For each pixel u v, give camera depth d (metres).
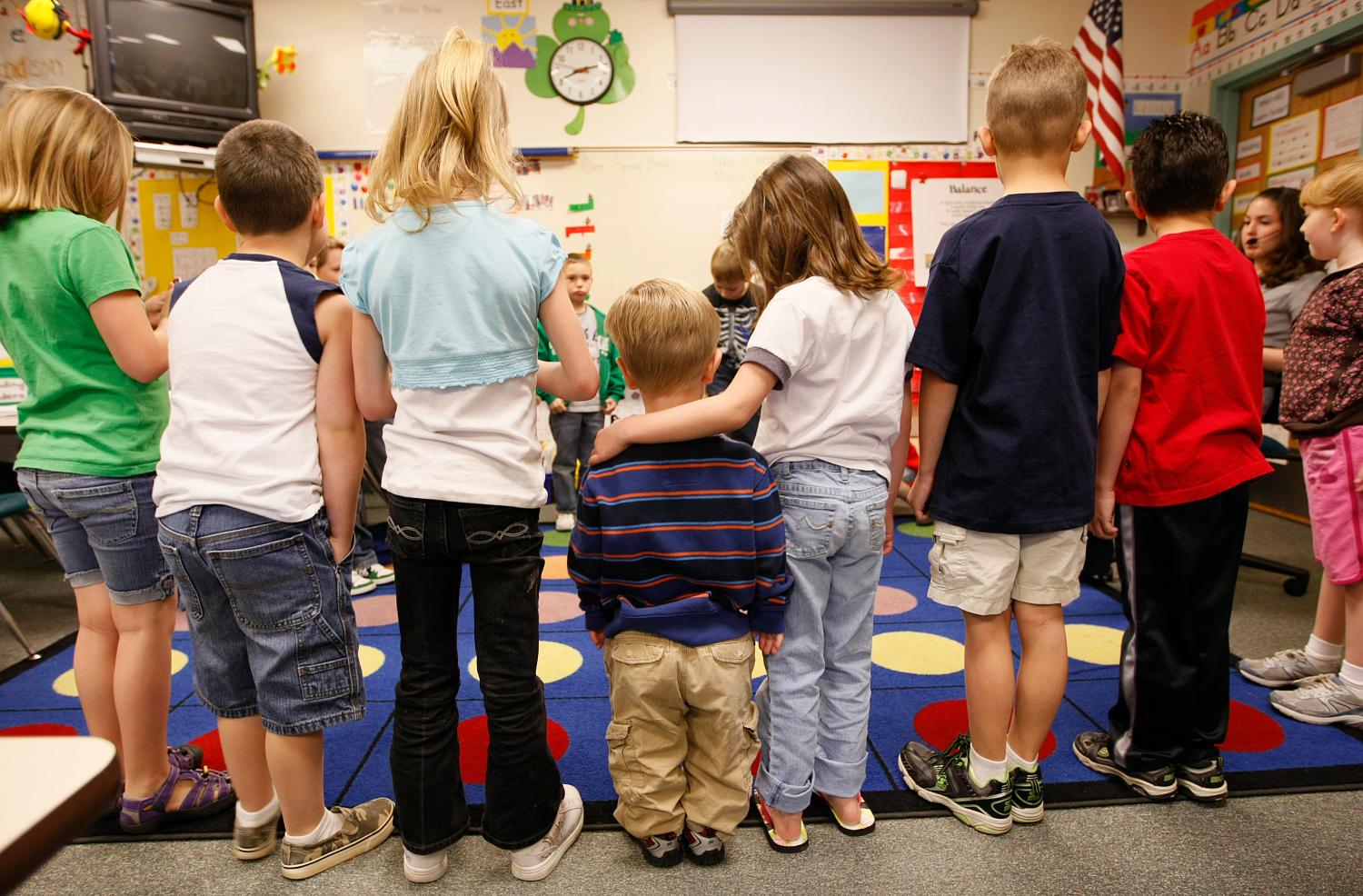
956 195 4.12
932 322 1.37
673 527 1.23
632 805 1.31
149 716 1.47
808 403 1.31
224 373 1.24
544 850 1.35
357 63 3.99
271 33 3.96
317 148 4.02
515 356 1.22
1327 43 3.47
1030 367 1.32
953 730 1.83
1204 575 1.50
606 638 1.33
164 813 1.50
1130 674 1.56
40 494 1.38
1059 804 1.54
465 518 1.21
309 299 1.27
